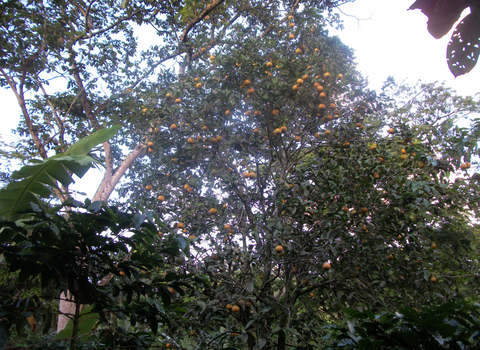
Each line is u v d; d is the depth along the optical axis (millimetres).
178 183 5609
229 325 4902
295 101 5656
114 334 2838
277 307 4375
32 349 2311
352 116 5652
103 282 4750
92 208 2334
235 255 4633
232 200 5500
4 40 8031
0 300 2395
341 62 5984
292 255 4430
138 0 9602
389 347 2373
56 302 7492
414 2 1678
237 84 5211
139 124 5805
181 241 2754
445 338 2211
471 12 1644
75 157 3035
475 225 7508
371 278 4746
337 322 5496
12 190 3045
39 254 2320
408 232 4770
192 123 5297
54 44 8562
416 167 4898
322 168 5270
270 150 5680
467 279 5492
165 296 3002
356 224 4699
